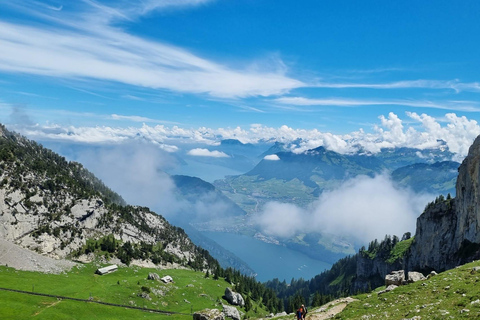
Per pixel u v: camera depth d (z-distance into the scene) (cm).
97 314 14025
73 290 16138
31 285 15638
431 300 5081
